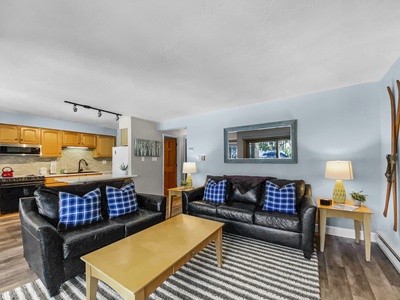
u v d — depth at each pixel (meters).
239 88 2.84
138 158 4.72
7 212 3.97
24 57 1.91
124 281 1.18
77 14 1.36
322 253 2.31
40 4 1.26
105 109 3.93
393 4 1.30
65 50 1.81
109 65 2.11
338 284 1.74
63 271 1.67
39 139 4.61
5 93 2.94
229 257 2.21
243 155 3.77
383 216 2.50
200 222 2.21
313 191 3.07
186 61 2.04
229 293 1.62
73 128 5.27
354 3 1.30
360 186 2.73
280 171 3.37
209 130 4.23
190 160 4.53
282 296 1.59
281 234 2.33
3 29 1.49
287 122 3.29
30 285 1.73
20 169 4.60
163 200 2.78
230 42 1.72
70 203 2.13
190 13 1.37
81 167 5.73
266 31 1.58
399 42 1.74
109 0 1.24
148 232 1.93
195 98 3.27
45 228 1.60
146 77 2.42
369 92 2.70
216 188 3.23
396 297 1.58
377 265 2.05
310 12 1.37
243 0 1.26
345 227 2.81
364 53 1.93
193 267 2.00
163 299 1.56
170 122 4.96
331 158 2.94
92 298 1.46
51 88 2.75
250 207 2.76
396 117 2.14
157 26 1.50
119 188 2.76
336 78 2.54
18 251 2.36
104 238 1.99
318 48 1.83
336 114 2.90
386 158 2.32
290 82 2.65
